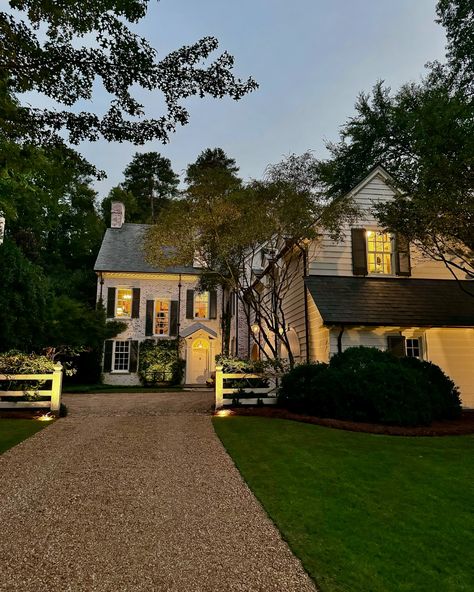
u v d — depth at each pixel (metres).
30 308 16.69
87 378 23.52
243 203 11.86
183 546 3.66
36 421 9.25
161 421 9.48
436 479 5.48
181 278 25.69
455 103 11.52
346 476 5.59
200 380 24.59
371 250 14.44
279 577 3.19
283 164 12.04
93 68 6.26
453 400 10.38
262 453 6.74
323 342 12.62
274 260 13.49
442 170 9.84
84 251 33.31
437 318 12.36
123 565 3.32
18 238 21.80
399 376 9.65
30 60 6.08
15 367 10.52
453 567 3.38
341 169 25.12
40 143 6.67
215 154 37.91
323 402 9.70
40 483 5.23
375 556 3.53
